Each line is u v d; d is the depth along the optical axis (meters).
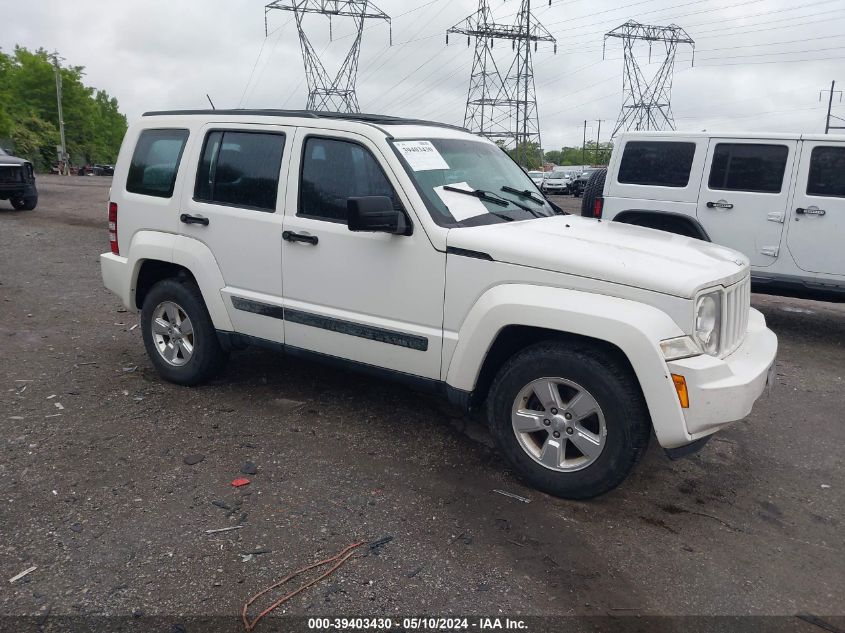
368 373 4.52
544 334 4.06
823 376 6.49
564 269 3.72
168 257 5.19
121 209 5.55
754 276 8.15
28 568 3.14
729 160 8.19
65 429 4.61
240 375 5.73
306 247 4.57
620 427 3.62
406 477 4.11
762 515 3.89
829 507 4.02
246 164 4.89
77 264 10.88
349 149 4.47
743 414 3.62
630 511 3.85
